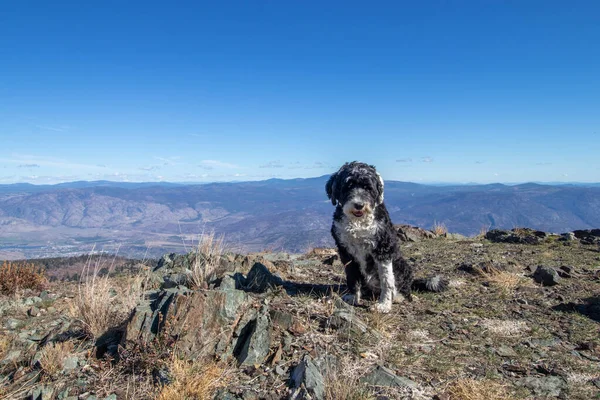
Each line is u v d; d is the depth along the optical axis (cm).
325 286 248
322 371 144
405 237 418
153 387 142
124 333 165
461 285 257
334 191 226
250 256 311
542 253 339
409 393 135
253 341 158
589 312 208
